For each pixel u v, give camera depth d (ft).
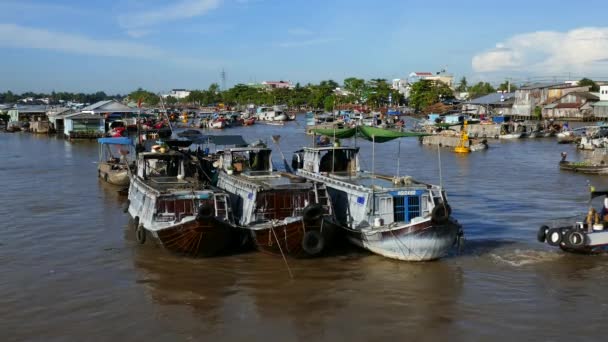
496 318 57.41
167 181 86.94
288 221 71.15
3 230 90.79
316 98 604.08
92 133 265.75
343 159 97.50
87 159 186.19
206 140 125.39
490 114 384.06
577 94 358.23
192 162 94.89
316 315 58.49
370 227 75.20
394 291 64.54
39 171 157.79
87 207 108.78
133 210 89.15
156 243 77.00
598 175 152.25
